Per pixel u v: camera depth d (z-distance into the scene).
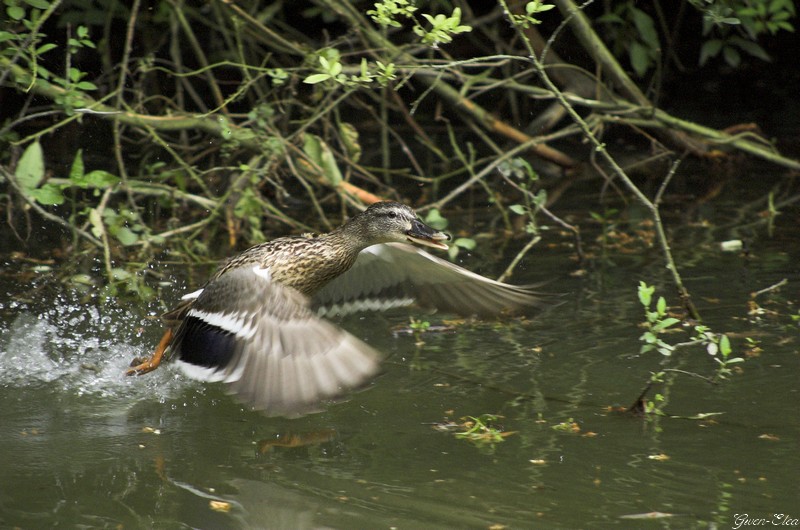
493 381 9.02
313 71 13.31
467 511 6.64
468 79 13.99
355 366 6.62
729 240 13.09
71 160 15.80
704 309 10.65
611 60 14.69
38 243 13.06
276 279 8.48
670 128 14.77
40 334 10.22
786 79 21.78
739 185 15.95
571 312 10.72
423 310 9.90
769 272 11.77
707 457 7.46
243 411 8.55
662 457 7.47
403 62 13.48
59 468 7.38
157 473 7.29
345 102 18.64
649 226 13.85
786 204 14.74
